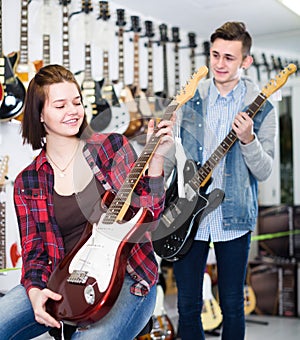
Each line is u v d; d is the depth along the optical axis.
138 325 1.95
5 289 3.07
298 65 4.64
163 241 2.43
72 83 2.07
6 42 3.22
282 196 4.85
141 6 3.92
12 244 3.14
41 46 3.40
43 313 1.85
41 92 2.04
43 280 1.97
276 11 4.06
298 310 4.67
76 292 1.84
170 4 3.87
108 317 1.88
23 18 3.11
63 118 2.03
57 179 2.09
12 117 3.04
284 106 4.79
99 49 3.80
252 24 4.42
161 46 4.24
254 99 2.65
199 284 2.65
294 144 4.78
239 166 2.62
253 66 4.77
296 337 4.05
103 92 3.46
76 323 1.83
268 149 2.66
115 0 3.77
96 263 1.88
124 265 1.87
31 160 3.31
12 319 1.91
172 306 4.05
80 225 2.06
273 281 4.75
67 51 3.36
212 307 4.10
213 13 4.10
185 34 4.55
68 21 3.38
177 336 3.98
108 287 1.82
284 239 4.84
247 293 4.54
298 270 4.67
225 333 2.64
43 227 2.06
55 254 2.05
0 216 3.10
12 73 3.04
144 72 4.15
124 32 3.82
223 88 2.70
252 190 2.66
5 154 3.18
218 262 2.66
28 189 2.09
